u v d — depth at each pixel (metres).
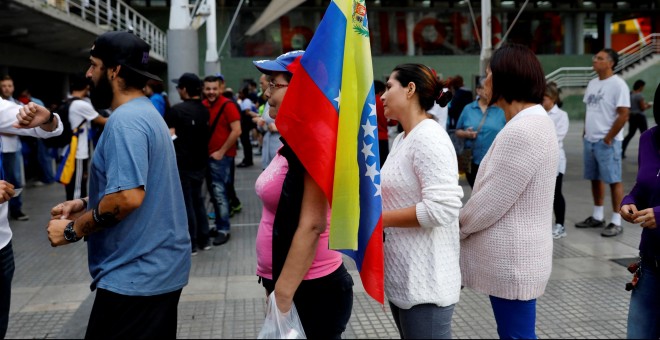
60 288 4.61
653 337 2.60
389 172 2.35
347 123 1.97
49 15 8.38
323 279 2.35
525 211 2.38
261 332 2.00
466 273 2.54
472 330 3.71
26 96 9.90
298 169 2.02
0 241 2.57
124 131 2.09
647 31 28.53
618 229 5.98
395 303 2.34
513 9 26.34
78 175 6.29
